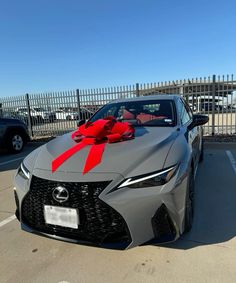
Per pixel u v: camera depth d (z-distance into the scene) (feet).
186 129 13.20
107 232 8.56
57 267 9.26
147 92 36.35
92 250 10.07
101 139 10.65
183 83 34.86
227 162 21.63
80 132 12.05
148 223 8.54
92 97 39.40
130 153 9.44
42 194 9.20
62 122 42.52
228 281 8.21
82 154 9.77
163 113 14.07
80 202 8.64
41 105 44.16
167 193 8.60
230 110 33.30
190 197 10.56
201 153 20.94
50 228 9.32
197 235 10.73
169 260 9.29
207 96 33.94
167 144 10.25
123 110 15.01
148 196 8.47
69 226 8.89
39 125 44.96
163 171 8.87
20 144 32.35
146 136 11.15
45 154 10.57
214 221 11.85
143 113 14.38
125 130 11.11
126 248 8.49
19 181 10.18
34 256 9.95
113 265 9.18
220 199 14.20
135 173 8.71
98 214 8.54
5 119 31.22
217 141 30.45
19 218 10.38
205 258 9.31
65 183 8.79
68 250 10.17
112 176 8.62
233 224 11.54
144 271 8.81
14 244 10.77
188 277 8.45
